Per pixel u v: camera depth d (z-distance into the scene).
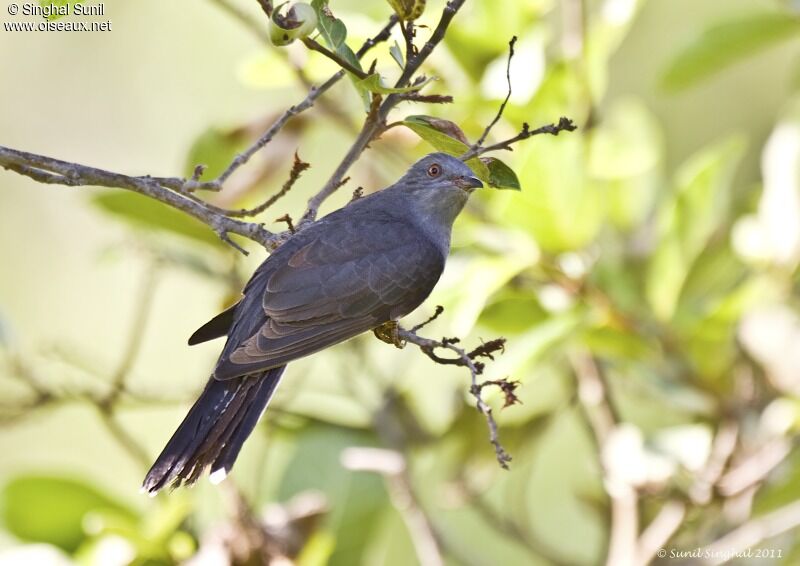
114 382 10.97
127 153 17.14
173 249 11.67
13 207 17.08
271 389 8.68
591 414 11.99
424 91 11.01
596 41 11.56
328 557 11.29
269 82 11.18
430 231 10.12
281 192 8.27
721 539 11.01
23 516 10.89
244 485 14.08
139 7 17.38
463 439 12.09
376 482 11.62
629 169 11.73
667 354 11.24
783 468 10.98
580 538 14.70
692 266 11.30
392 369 13.81
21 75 17.03
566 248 10.80
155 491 8.01
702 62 11.71
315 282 9.12
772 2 14.87
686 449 10.65
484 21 11.10
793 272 11.75
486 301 11.00
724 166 11.25
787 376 11.35
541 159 10.43
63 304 16.95
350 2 15.23
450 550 11.44
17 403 10.83
